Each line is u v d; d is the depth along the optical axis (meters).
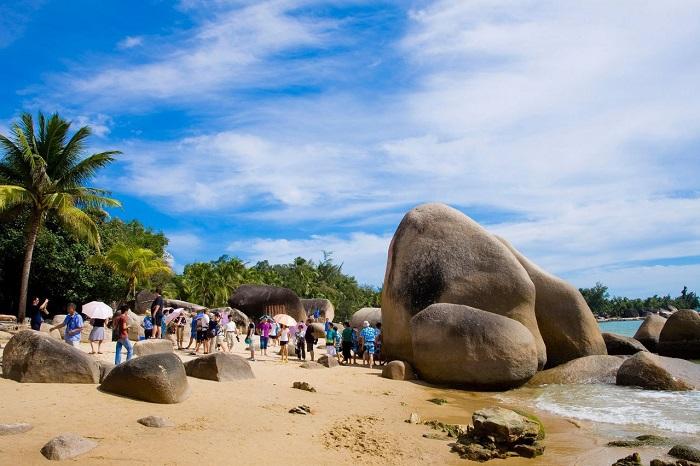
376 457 8.09
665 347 27.19
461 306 16.77
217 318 19.06
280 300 37.62
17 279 29.42
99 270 31.20
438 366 15.90
